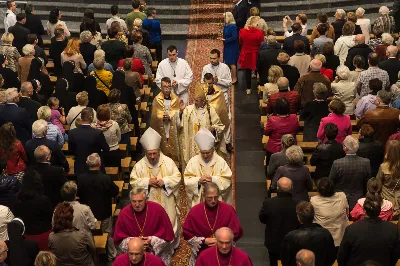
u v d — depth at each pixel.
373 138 13.87
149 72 19.08
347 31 18.28
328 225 11.13
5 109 14.14
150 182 12.32
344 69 15.52
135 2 21.05
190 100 19.27
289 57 16.94
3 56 17.20
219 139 14.91
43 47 21.22
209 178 12.20
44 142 12.90
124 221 11.15
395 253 10.04
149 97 19.31
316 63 15.62
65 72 16.59
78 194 12.47
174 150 15.18
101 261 12.86
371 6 24.73
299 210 10.17
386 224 10.05
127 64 16.83
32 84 15.63
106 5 25.20
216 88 15.45
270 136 14.09
